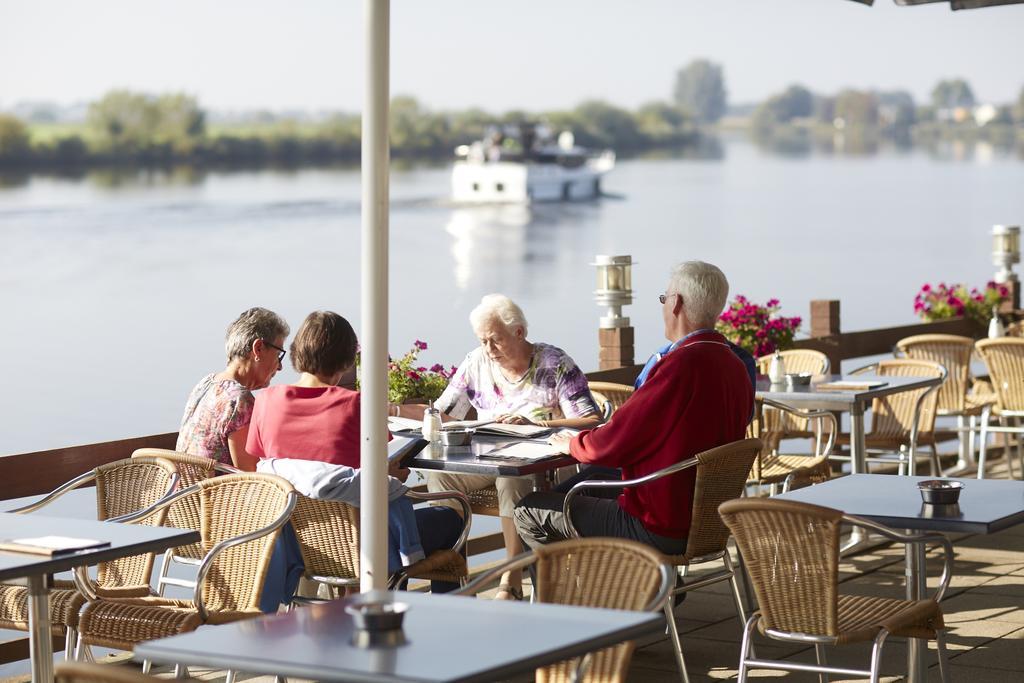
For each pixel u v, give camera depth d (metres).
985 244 144.50
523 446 9.23
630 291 14.37
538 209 161.25
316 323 8.32
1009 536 12.61
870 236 151.25
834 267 128.00
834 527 6.35
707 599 10.65
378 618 4.86
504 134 161.50
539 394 10.42
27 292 122.62
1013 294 20.69
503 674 4.48
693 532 8.19
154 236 151.50
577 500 8.78
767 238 150.12
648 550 5.66
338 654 4.61
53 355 92.62
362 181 6.71
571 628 4.93
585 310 102.06
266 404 8.34
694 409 8.29
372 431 6.75
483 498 10.28
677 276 8.59
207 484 7.70
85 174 167.00
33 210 163.12
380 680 4.36
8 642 8.74
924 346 15.14
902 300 104.56
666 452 8.32
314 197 171.50
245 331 8.88
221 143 173.25
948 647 9.21
